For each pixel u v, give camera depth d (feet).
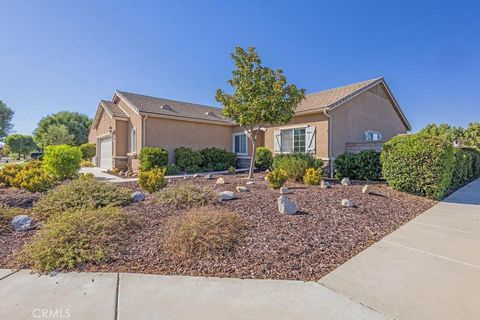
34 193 23.77
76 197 17.75
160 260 10.85
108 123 57.77
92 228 12.35
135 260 10.85
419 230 15.23
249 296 8.43
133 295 8.48
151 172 23.72
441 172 23.06
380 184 29.25
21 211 17.17
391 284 9.21
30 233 14.07
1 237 13.47
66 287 8.96
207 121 54.65
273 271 10.03
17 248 12.17
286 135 46.14
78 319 7.29
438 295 8.49
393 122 55.11
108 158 57.82
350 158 34.06
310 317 7.36
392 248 12.51
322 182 26.73
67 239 11.42
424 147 23.66
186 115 52.85
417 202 21.89
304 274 9.89
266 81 31.89
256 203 18.54
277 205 18.04
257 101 30.68
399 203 21.02
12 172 29.73
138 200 19.71
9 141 130.41
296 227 14.24
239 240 12.34
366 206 19.08
